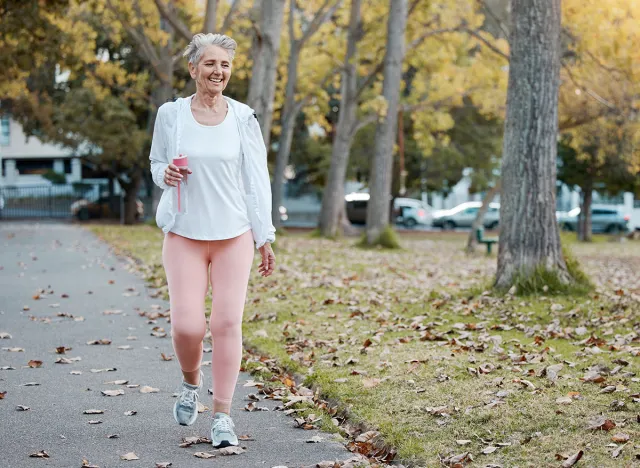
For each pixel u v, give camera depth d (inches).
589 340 310.8
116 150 1401.3
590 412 207.6
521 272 437.7
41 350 309.6
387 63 978.7
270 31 749.9
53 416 221.3
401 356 283.0
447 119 1123.3
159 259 642.2
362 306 411.8
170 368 280.5
